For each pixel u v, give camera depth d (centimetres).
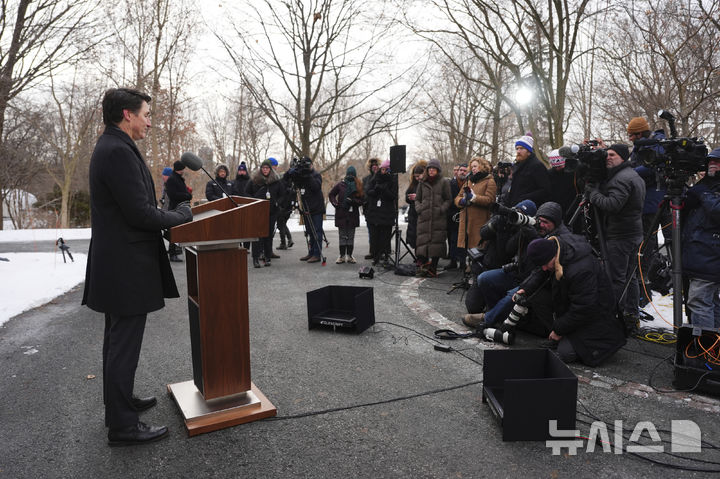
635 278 436
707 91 740
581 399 301
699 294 363
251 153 3070
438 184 687
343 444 247
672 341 410
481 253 497
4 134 2155
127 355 243
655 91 831
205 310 261
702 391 307
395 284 651
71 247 1090
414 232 770
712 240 353
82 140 2523
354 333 436
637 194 413
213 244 263
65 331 445
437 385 321
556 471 224
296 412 283
